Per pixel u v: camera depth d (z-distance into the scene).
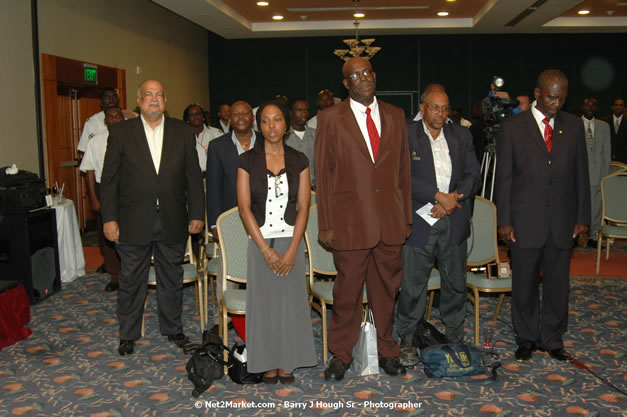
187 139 3.71
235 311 3.33
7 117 6.16
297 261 3.14
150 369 3.50
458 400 3.04
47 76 6.87
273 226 3.09
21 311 4.12
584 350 3.75
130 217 3.56
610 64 12.52
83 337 4.06
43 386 3.26
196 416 2.89
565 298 3.48
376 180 3.13
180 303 3.88
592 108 6.56
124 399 3.09
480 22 10.99
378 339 3.42
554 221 3.36
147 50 10.05
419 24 11.57
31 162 6.64
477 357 3.34
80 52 7.77
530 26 11.41
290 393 3.15
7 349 3.83
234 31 11.77
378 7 10.45
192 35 12.34
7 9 6.14
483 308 4.68
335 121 3.14
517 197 3.41
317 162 3.16
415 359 3.53
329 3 10.07
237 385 3.26
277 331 3.15
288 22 11.69
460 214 3.44
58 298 5.03
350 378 3.33
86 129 6.21
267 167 3.10
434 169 3.39
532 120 3.40
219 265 3.57
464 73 12.83
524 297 3.50
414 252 3.45
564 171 3.36
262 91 13.26
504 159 3.44
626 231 5.56
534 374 3.36
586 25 11.41
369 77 3.09
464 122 8.72
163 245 3.71
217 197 4.04
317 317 4.52
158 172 3.58
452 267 3.50
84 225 8.19
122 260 3.65
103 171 3.57
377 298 3.36
